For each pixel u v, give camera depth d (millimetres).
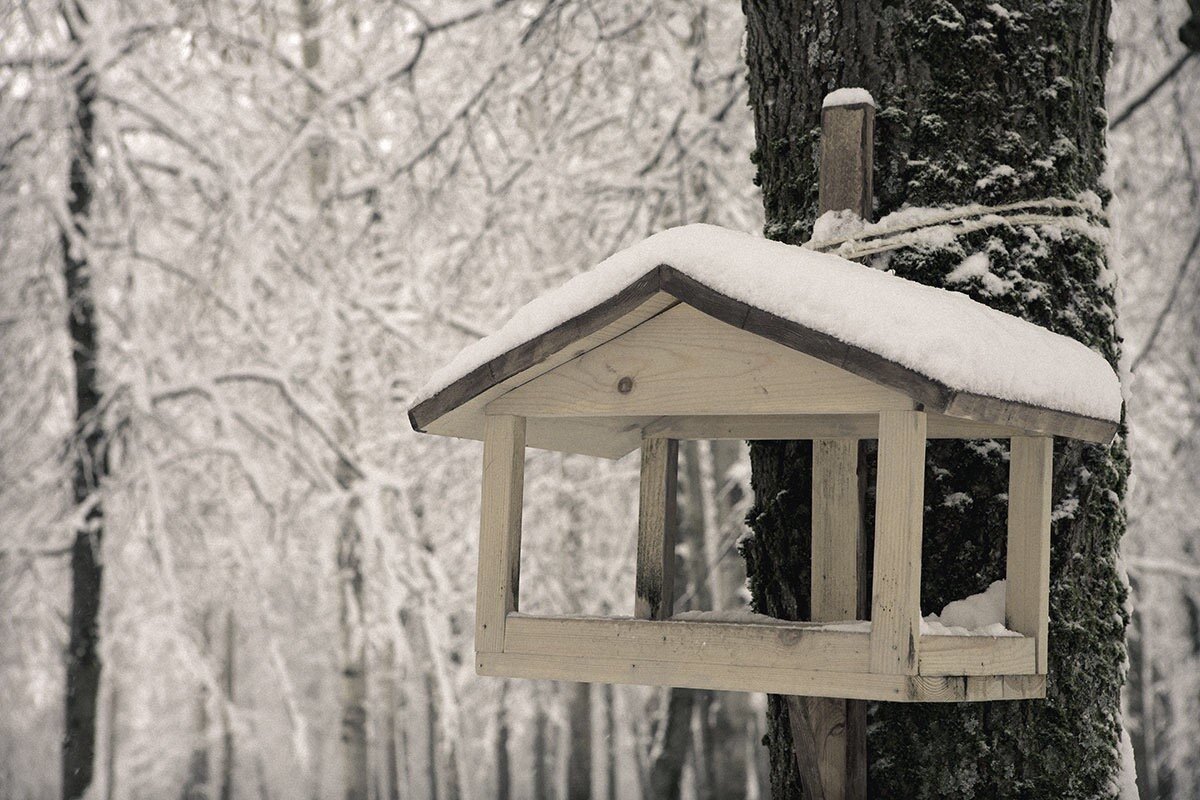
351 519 8219
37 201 7684
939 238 2629
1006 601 2490
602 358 2398
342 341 8047
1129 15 6508
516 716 13422
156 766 17516
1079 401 2359
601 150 8094
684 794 15695
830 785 2529
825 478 2633
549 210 7609
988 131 2666
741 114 6988
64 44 7621
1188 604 10609
